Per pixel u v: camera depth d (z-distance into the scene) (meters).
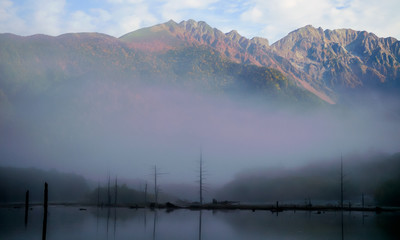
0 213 92.38
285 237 48.00
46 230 54.75
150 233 51.62
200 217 82.44
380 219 76.44
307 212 104.06
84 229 56.12
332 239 46.22
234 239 46.03
